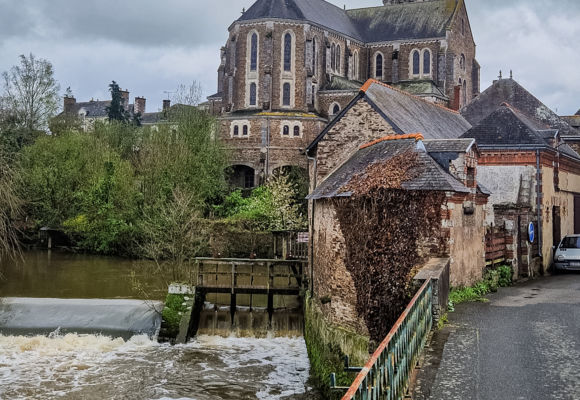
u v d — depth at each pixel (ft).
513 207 101.65
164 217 143.23
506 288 76.64
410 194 59.72
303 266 102.99
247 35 259.60
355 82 280.92
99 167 192.13
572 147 147.13
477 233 74.54
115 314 99.81
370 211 58.13
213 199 188.85
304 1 270.26
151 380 73.72
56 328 96.53
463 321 50.88
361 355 55.47
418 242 59.77
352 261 59.00
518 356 39.47
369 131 86.22
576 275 97.71
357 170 69.00
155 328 97.19
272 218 166.40
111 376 74.95
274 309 106.22
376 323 55.98
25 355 82.74
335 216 64.59
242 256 158.40
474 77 304.30
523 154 101.50
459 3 284.00
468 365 37.14
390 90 102.47
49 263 161.27
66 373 75.82
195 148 190.60
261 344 91.04
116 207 178.29
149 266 154.92
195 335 95.76
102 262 163.73
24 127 216.33
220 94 289.94
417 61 279.28
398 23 290.56
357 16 306.14
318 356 69.77
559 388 33.12
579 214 131.44
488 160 103.86
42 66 226.17
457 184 66.69
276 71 256.52
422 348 39.52
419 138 70.44
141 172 183.73
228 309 106.93
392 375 26.76
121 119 305.53
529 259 91.45
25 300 103.35
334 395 59.16
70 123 249.34
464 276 68.23
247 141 244.63
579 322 50.96
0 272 141.90
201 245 146.82
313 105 258.37
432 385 33.14
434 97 255.70
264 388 71.26
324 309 69.56
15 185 116.47
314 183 92.58
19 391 69.31
